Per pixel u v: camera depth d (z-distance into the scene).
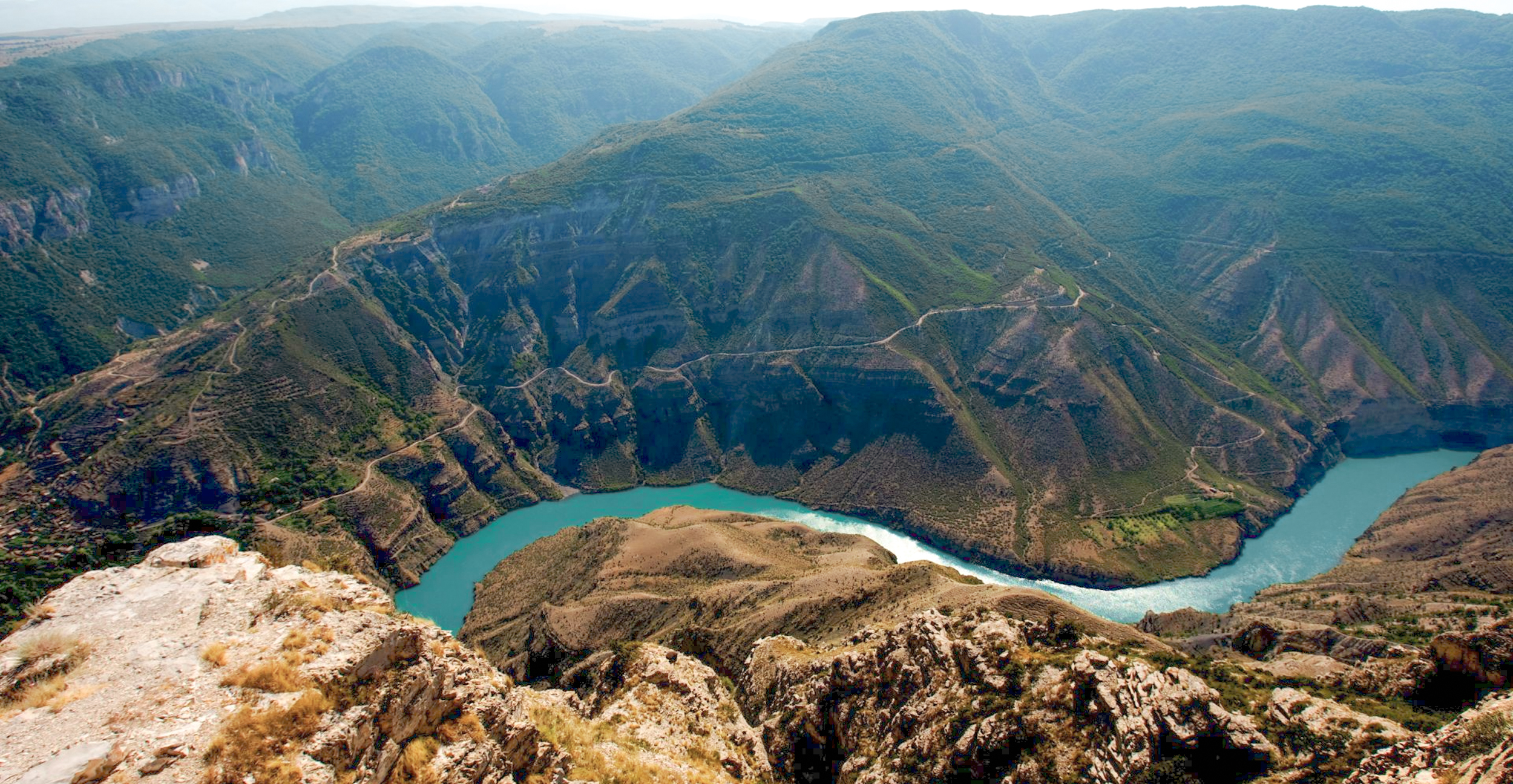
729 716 85.56
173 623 35.28
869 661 86.88
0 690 31.12
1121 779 62.38
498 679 45.00
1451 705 69.69
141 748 28.31
